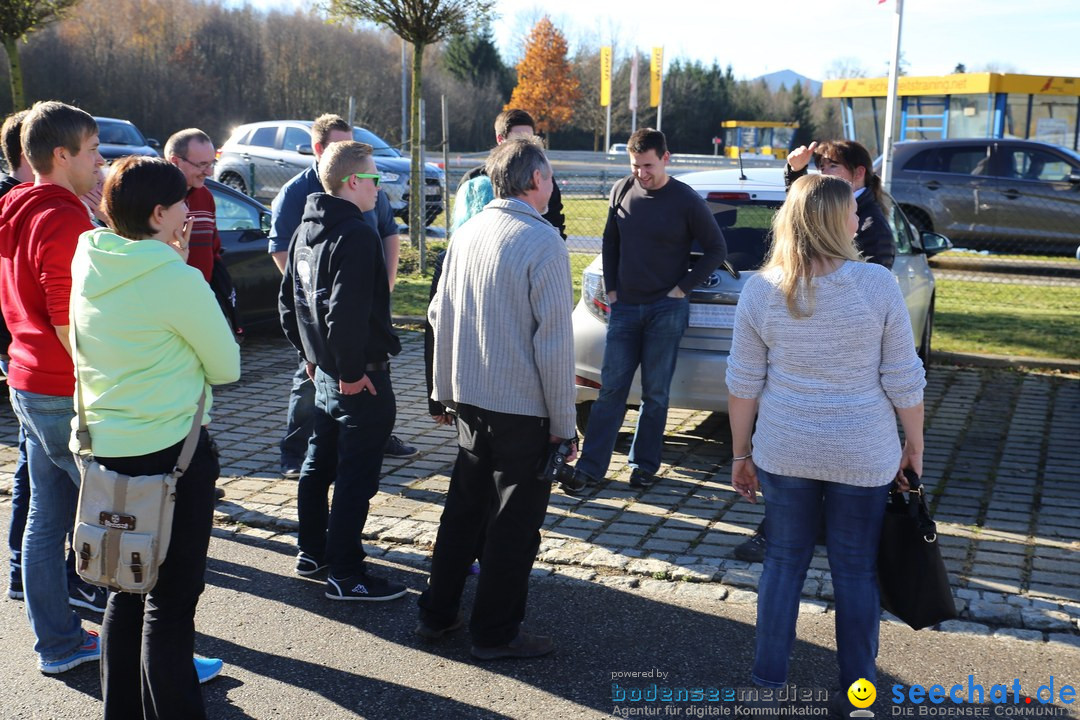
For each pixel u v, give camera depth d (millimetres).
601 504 5184
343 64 58906
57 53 48656
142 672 2992
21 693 3398
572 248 14789
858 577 3037
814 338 2910
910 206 15094
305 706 3320
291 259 4227
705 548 4602
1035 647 3676
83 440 2844
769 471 3037
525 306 3408
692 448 6152
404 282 12328
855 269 2904
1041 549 4523
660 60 44969
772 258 3037
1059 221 14438
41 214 3156
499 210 3502
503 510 3543
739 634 3816
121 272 2750
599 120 70250
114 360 2779
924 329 7508
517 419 3463
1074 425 6594
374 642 3781
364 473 4070
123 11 53438
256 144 19359
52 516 3469
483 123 66062
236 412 6941
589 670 3555
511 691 3418
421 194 13047
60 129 3238
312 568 4340
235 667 3578
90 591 4086
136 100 51750
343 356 3826
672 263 5117
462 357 3520
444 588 3744
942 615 3049
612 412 5266
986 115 18500
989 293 12195
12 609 4012
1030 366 8164
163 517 2773
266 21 58219
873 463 2926
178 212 2873
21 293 3229
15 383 3312
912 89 19375
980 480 5496
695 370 5430
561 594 4145
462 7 12516
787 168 4617
